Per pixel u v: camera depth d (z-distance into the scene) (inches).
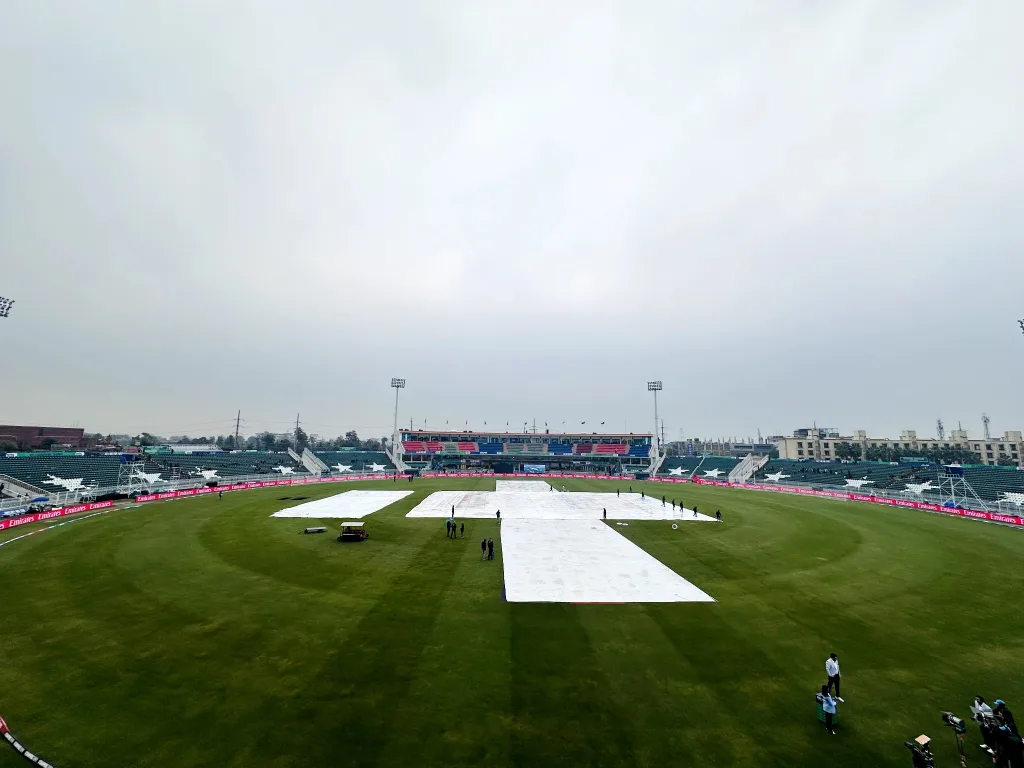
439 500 2496.3
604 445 5516.7
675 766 463.8
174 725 514.6
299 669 644.1
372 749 480.1
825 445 5949.8
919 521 1894.7
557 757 473.1
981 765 471.5
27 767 442.3
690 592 999.6
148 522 1695.4
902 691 607.2
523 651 709.3
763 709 563.8
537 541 1498.5
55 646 703.7
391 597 946.1
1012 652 719.1
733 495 2940.5
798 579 1096.8
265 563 1182.3
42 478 2596.0
